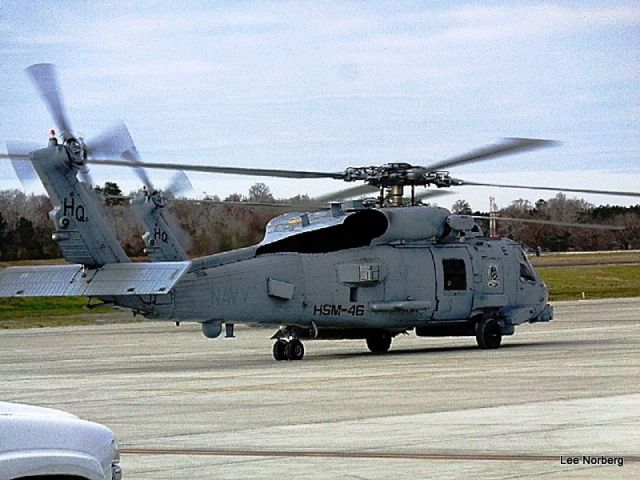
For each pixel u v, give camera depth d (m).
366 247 39.34
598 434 18.98
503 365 33.06
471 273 41.19
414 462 16.70
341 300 38.44
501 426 20.11
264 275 36.78
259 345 49.84
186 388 28.94
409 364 34.53
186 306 35.19
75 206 32.94
